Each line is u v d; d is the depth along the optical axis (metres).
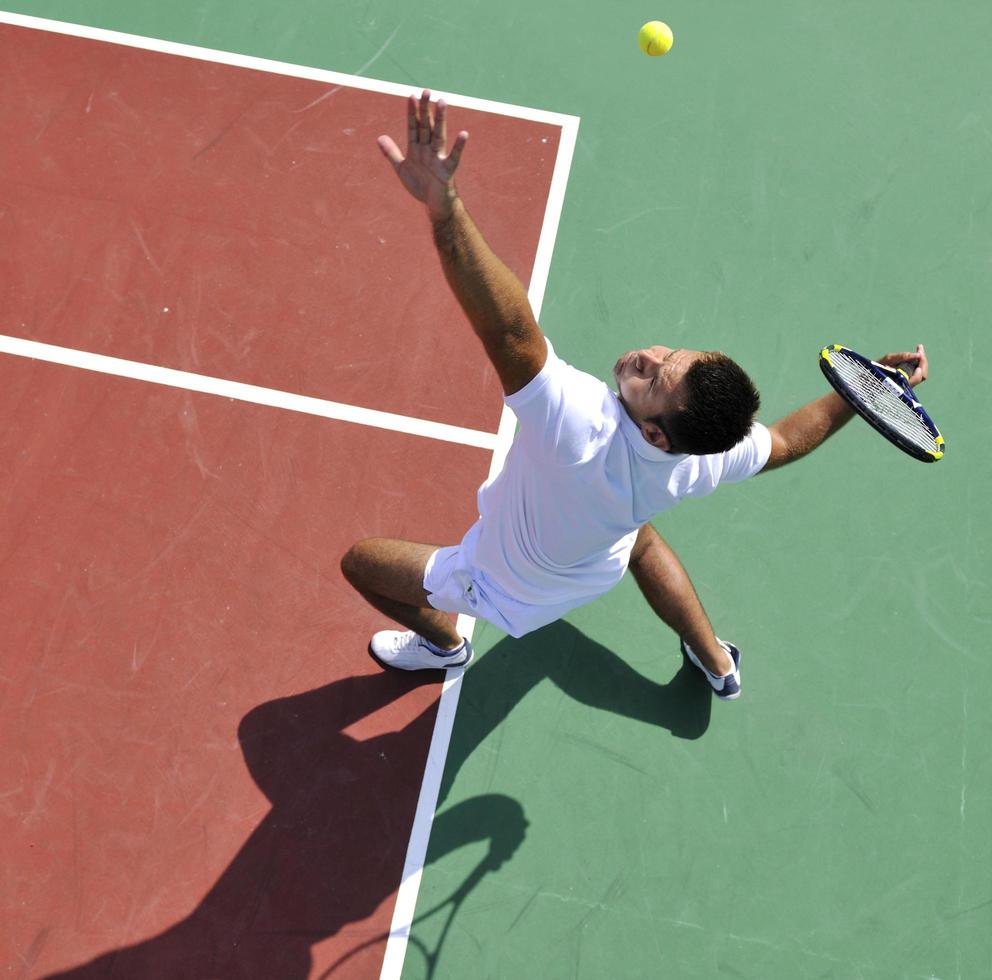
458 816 4.07
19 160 4.98
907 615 4.43
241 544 4.38
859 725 4.28
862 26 5.50
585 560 3.12
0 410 4.55
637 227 5.03
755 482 4.62
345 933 3.90
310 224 4.92
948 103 5.37
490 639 4.33
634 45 5.41
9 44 5.22
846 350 3.34
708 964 3.93
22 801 4.00
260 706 4.17
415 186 2.42
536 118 5.23
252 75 5.23
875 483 4.63
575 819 4.09
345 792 4.08
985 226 5.12
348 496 4.46
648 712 4.27
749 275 4.97
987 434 4.74
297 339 4.71
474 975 3.88
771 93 5.35
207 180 4.98
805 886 4.04
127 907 3.89
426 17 5.42
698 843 4.08
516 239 4.97
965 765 4.23
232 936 3.88
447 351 4.72
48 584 4.30
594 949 3.93
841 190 5.16
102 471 4.46
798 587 4.46
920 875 4.07
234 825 4.01
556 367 2.50
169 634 4.25
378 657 4.21
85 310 4.72
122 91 5.15
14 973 3.81
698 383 2.41
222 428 4.55
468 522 4.46
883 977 3.93
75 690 4.16
